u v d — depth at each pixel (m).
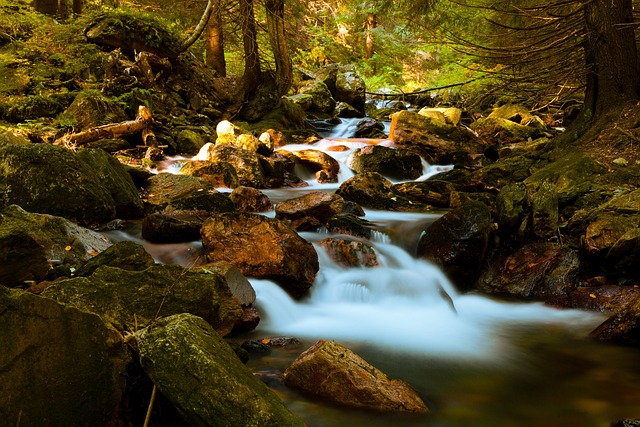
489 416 3.31
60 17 16.09
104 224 6.38
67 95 10.74
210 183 8.21
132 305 3.53
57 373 2.14
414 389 3.54
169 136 10.98
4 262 3.82
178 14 16.69
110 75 12.08
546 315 5.39
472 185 9.05
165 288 3.72
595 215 6.45
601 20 8.82
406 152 10.90
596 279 5.84
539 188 6.65
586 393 3.67
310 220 6.82
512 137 13.09
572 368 4.10
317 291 5.54
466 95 17.61
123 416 2.41
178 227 5.90
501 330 4.98
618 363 4.20
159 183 7.91
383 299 5.50
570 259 5.93
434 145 12.30
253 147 10.19
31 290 3.86
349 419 3.16
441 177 10.32
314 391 3.38
